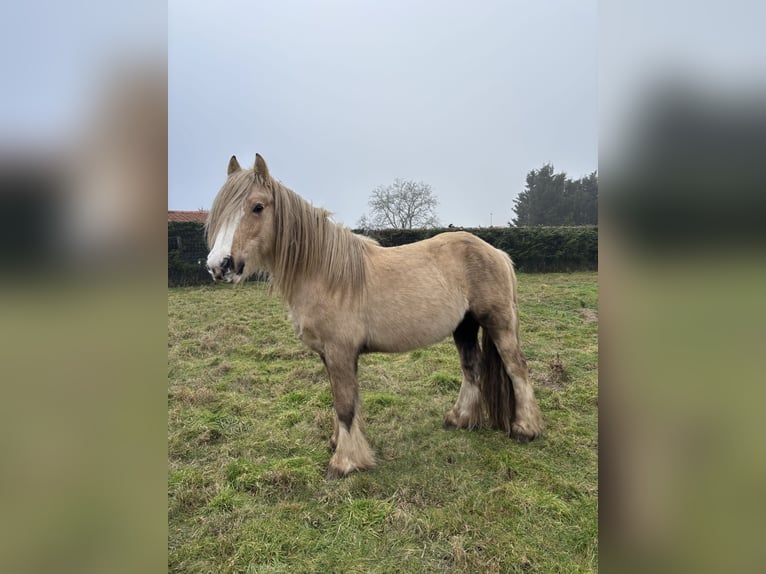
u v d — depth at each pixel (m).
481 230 13.84
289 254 2.52
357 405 2.65
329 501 2.29
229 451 2.84
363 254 2.65
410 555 1.88
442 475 2.50
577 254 13.41
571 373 4.23
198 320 7.05
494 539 1.95
